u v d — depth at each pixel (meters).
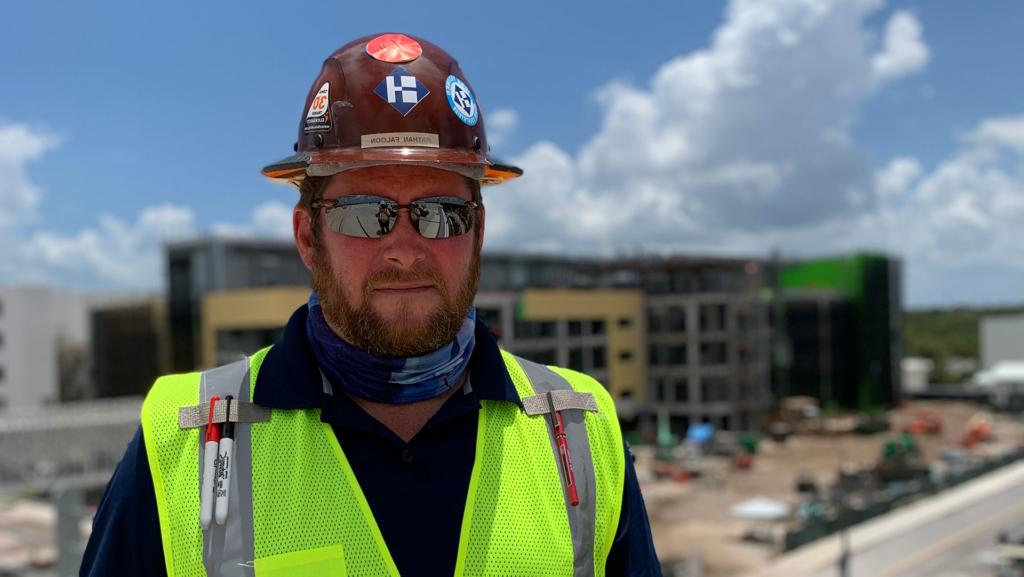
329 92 2.41
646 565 2.55
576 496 2.40
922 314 188.88
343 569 2.11
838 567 35.47
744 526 42.25
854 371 90.81
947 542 39.16
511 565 2.24
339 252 2.32
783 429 72.38
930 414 90.44
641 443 68.62
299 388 2.29
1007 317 113.25
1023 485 51.84
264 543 2.10
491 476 2.33
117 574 2.14
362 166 2.32
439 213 2.33
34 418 47.81
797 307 85.81
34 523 43.09
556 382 2.65
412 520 2.21
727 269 72.31
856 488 49.38
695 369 71.25
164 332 67.00
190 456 2.20
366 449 2.26
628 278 76.50
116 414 50.22
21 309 77.56
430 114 2.37
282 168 2.47
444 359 2.34
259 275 65.88
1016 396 96.38
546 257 77.94
